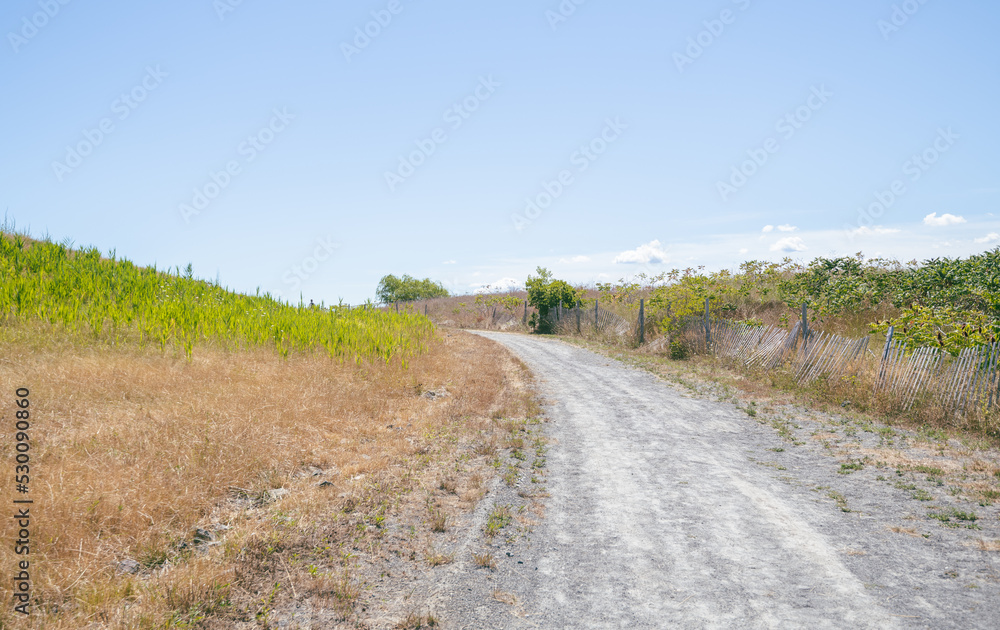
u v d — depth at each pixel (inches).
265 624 137.4
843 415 370.9
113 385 289.6
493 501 229.9
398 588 159.3
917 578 163.2
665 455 299.0
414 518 209.2
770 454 299.0
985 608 145.9
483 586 162.4
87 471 199.6
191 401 295.6
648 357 693.9
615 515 217.6
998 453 276.8
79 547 158.7
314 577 160.7
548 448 312.2
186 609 139.7
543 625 142.6
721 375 542.3
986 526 195.6
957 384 338.6
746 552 184.1
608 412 404.5
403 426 346.3
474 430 341.1
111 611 134.4
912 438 311.1
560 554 184.2
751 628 140.3
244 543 174.9
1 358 292.0
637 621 144.5
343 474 249.9
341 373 434.6
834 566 172.6
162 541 170.4
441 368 549.6
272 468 244.4
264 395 334.3
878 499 227.0
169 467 218.5
